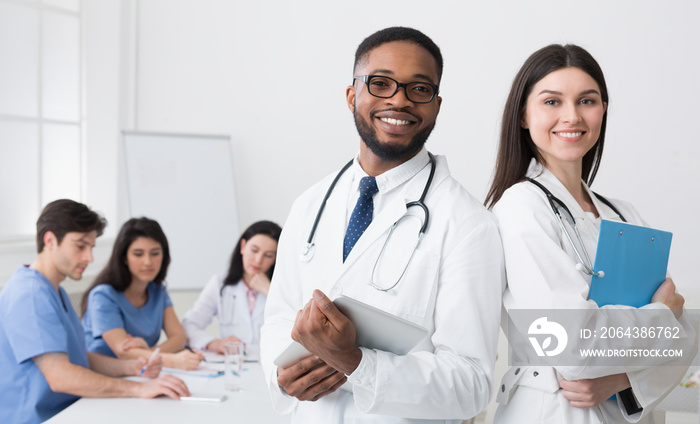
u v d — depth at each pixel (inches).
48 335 78.8
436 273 47.7
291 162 152.5
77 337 86.8
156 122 159.8
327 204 54.5
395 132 48.7
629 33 126.6
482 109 136.9
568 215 52.1
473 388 44.5
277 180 153.6
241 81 154.8
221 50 155.7
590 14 129.1
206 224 150.3
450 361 44.7
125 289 103.7
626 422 50.6
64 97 148.1
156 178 149.4
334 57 148.3
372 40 49.9
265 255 111.6
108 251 149.6
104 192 154.8
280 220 153.9
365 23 145.6
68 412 72.9
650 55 125.3
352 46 146.8
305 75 150.6
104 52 154.0
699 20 122.2
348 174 55.5
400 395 42.9
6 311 80.2
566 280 48.0
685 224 123.5
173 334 110.1
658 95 125.0
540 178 54.2
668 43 124.3
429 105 48.9
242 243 113.7
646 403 48.4
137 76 160.6
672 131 124.3
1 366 79.6
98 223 84.8
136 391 78.9
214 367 94.5
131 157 148.9
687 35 123.1
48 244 82.7
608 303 49.3
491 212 53.6
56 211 82.2
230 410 74.2
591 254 51.1
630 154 126.9
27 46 138.5
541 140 52.9
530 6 133.1
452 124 139.1
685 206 123.5
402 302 47.4
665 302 50.6
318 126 150.1
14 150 136.3
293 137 152.0
